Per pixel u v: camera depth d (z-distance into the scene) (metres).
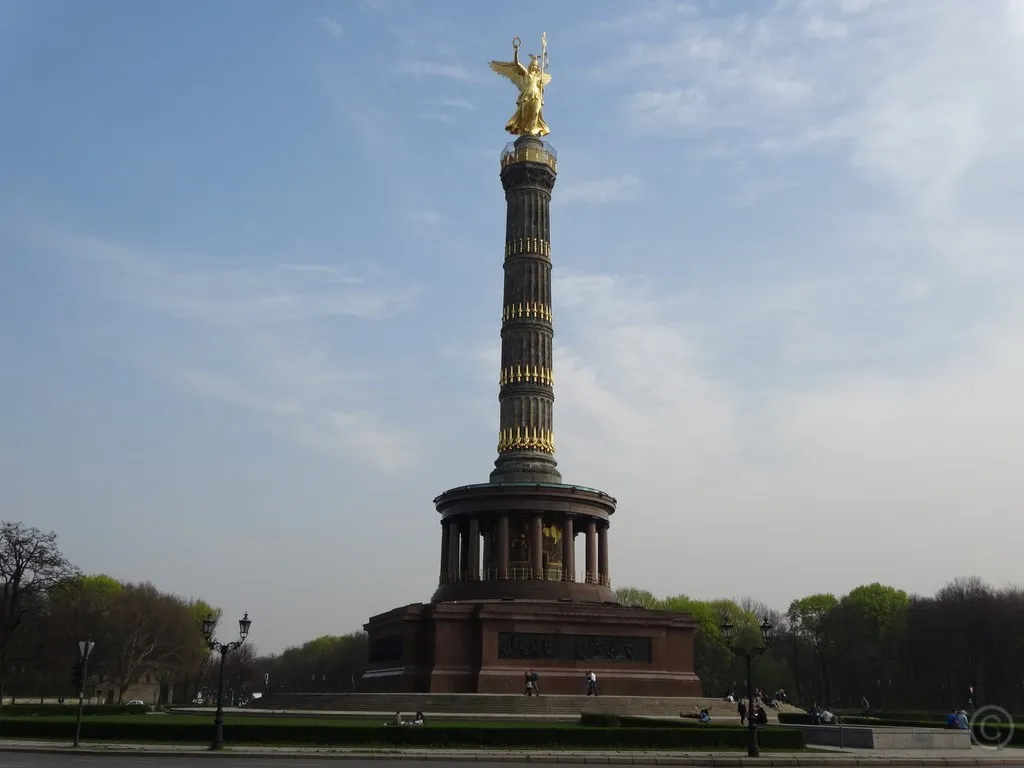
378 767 36.28
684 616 74.62
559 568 77.62
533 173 86.62
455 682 68.06
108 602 138.38
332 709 65.56
